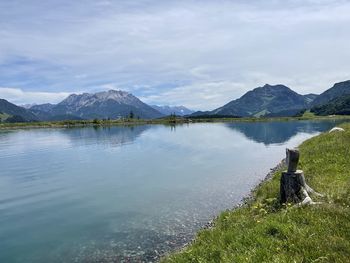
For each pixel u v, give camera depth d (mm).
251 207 18500
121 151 69188
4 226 24844
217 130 133500
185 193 32219
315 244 9828
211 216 24672
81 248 20250
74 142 92125
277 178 24625
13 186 38750
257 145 75750
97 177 42438
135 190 34500
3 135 130375
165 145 78375
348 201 13742
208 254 11812
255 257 9797
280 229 11242
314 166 24531
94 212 27516
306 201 13680
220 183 35938
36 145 86938
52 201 31641
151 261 17781
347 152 26812
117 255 18922
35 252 20031
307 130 122812
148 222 24266
